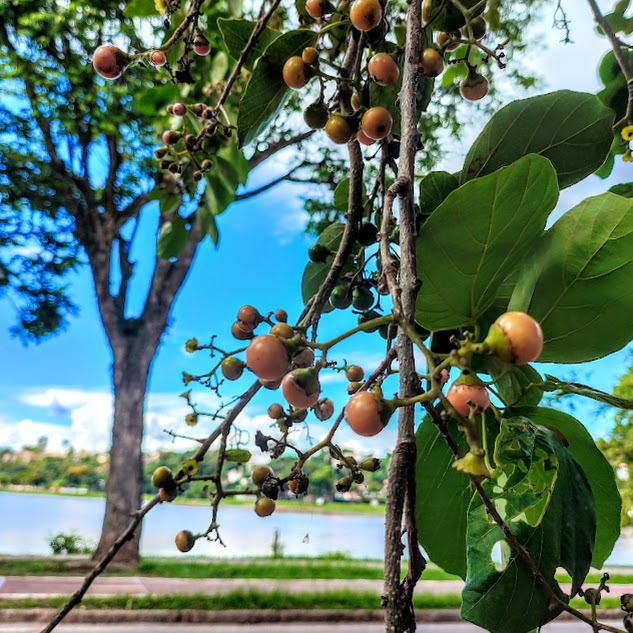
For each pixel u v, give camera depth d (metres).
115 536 12.02
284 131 8.93
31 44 10.80
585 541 0.71
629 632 0.64
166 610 8.52
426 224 0.85
